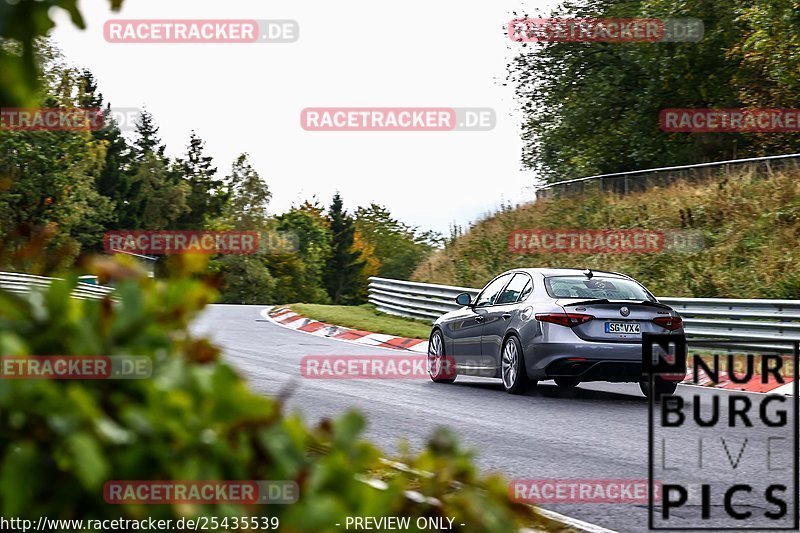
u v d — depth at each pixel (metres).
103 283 3.26
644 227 59.72
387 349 41.66
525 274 29.28
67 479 2.79
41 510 2.77
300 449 3.21
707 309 37.50
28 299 3.01
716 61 82.62
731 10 77.94
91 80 171.25
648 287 54.22
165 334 3.12
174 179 185.50
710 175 60.66
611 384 31.11
